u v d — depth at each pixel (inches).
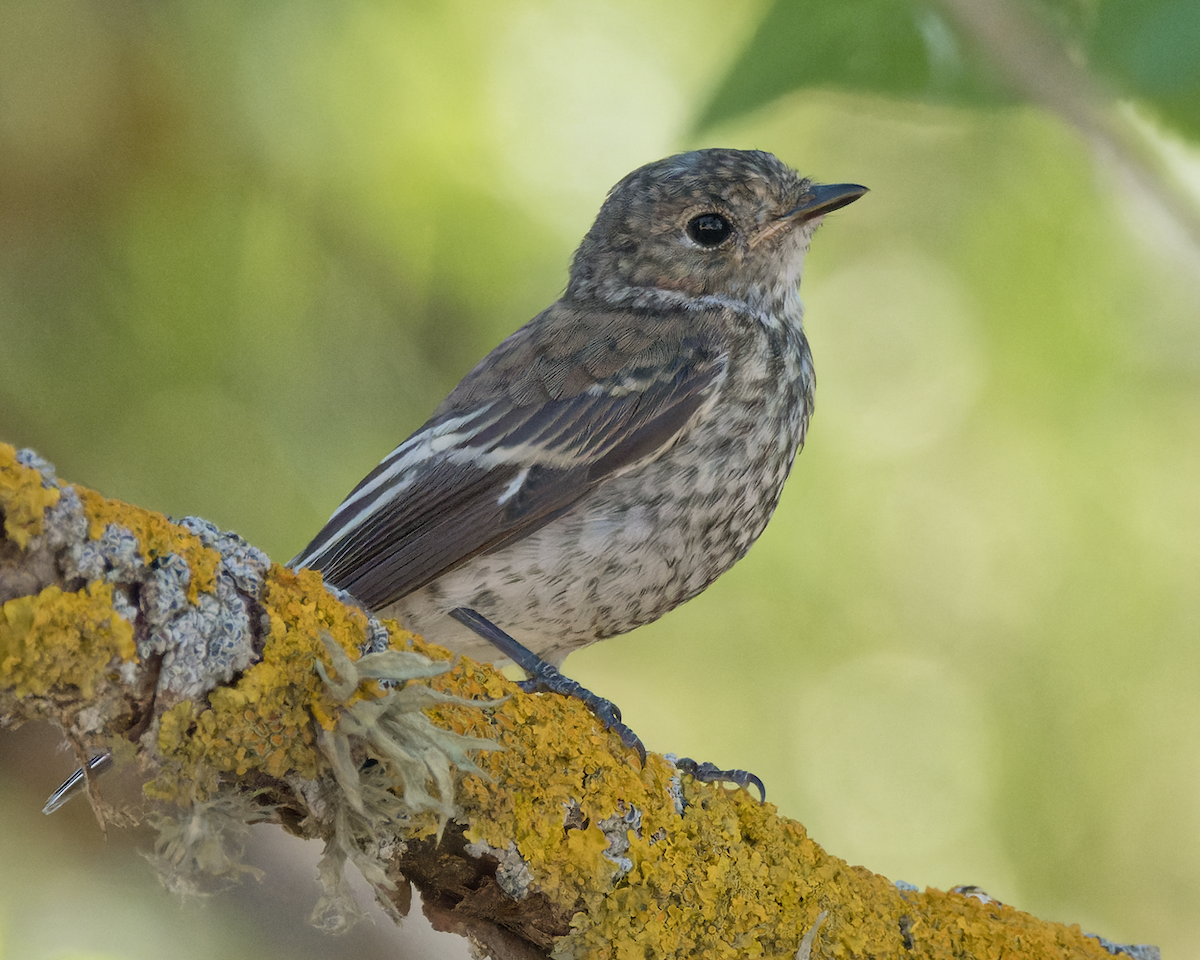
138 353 396.5
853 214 460.8
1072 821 446.0
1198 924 439.2
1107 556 444.1
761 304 384.5
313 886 284.4
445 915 230.2
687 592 349.7
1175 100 306.8
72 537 182.1
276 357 404.2
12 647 178.7
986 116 358.9
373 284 419.2
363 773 206.8
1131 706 443.8
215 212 411.5
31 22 413.4
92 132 411.5
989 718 450.0
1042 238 439.8
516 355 364.8
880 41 309.4
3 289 396.5
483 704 200.1
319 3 416.2
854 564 454.0
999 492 451.8
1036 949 258.8
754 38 309.7
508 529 334.3
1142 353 435.8
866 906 251.4
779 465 359.3
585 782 229.6
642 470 341.7
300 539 388.5
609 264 391.5
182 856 194.7
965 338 456.1
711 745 447.2
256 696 194.2
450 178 418.3
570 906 226.5
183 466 389.1
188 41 418.0
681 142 313.6
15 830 277.0
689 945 234.2
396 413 409.4
